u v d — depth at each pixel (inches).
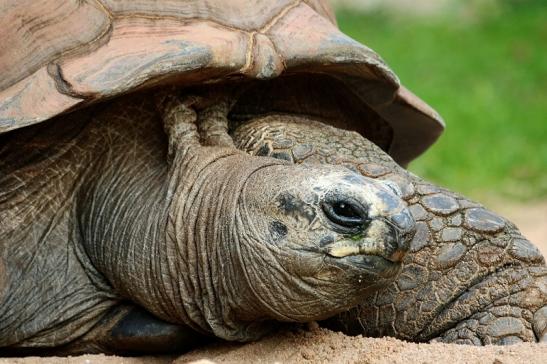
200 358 326.0
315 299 301.1
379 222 292.7
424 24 1748.3
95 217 351.6
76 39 334.6
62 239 351.6
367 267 293.9
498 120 1098.7
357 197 293.6
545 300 325.7
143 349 347.9
